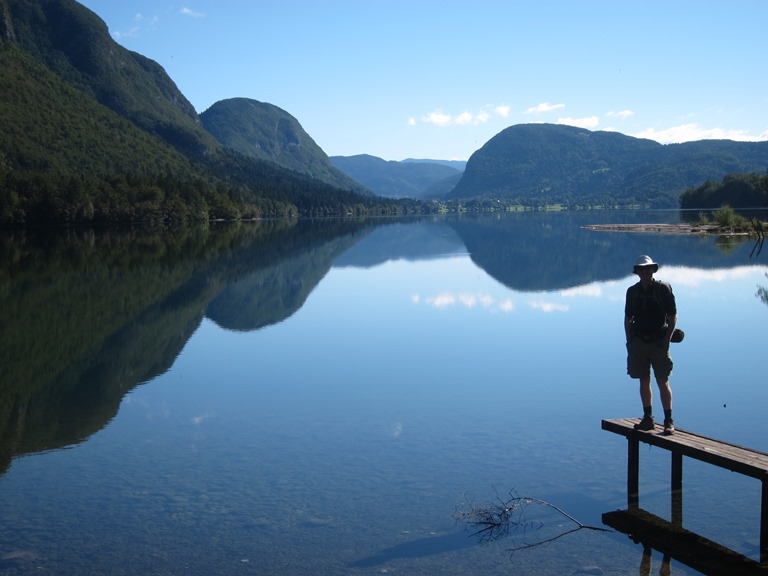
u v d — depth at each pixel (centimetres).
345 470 1109
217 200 16262
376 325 2519
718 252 5306
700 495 975
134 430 1344
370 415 1415
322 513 949
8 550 853
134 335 2356
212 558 830
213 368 1870
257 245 7525
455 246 7012
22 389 1662
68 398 1584
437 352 2030
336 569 799
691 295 3017
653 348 978
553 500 974
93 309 2925
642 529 880
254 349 2125
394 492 1016
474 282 3819
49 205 11300
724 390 1527
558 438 1242
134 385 1698
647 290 984
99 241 8169
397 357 1975
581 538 861
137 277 4206
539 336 2244
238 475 1096
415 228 12225
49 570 804
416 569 798
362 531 895
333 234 10119
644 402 991
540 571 786
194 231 11162
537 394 1548
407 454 1178
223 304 3089
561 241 7394
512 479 1055
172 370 1856
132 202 12900
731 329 2242
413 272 4450
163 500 1002
